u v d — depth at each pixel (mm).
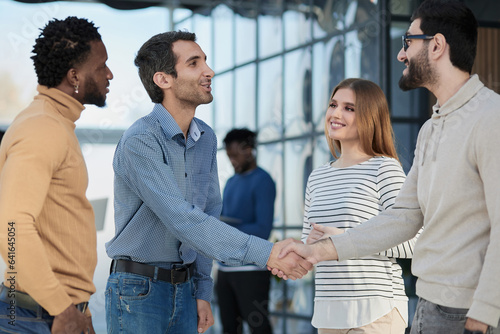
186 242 2184
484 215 1737
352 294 2289
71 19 1972
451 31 1850
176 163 2273
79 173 1910
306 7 5691
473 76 1807
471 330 1652
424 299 1844
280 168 6133
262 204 3998
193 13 8133
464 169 1746
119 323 2205
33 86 7516
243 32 6938
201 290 2465
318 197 2480
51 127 1830
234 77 7148
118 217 2262
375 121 2488
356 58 4887
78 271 1914
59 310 1782
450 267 1769
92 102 2020
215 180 2484
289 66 6000
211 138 2434
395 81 4535
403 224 2105
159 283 2232
